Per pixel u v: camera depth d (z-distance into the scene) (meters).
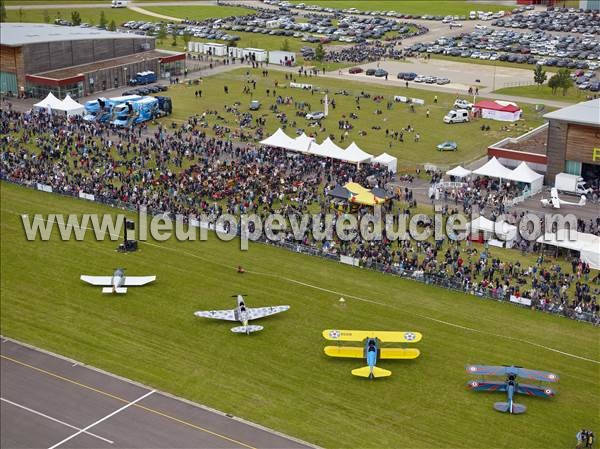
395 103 199.75
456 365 88.19
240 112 188.50
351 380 85.88
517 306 100.88
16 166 146.00
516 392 82.56
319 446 75.38
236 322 98.19
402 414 79.88
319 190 136.38
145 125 176.12
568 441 75.44
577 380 85.19
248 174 140.12
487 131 177.12
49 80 196.62
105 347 93.06
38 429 78.81
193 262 113.56
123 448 75.81
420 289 105.56
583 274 106.56
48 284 108.06
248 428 78.19
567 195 138.50
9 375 87.69
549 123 142.00
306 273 110.12
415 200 133.88
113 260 114.50
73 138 161.50
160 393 84.19
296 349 91.94
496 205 131.25
